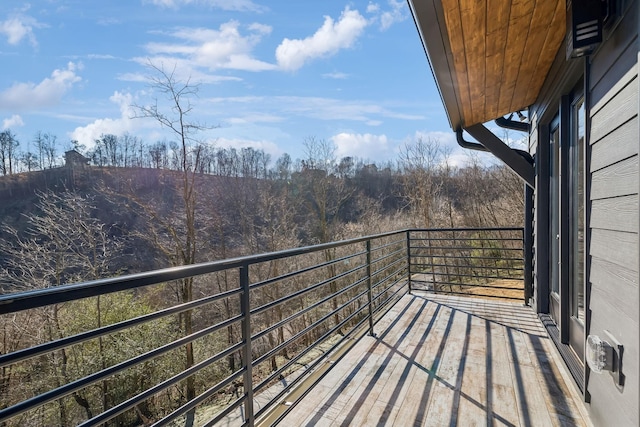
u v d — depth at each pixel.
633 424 1.29
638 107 1.21
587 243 1.78
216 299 1.52
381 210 17.08
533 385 2.26
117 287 1.12
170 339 8.85
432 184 14.55
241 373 1.69
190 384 8.48
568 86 2.40
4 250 8.81
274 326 1.94
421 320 3.60
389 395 2.17
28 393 7.50
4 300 0.84
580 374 2.12
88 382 1.04
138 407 8.18
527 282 4.13
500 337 3.10
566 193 2.52
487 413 1.96
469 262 9.13
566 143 2.53
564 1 1.77
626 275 1.35
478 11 1.76
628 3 1.30
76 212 9.41
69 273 9.32
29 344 8.43
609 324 1.51
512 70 2.67
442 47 2.04
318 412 2.00
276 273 12.36
